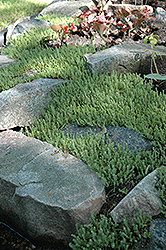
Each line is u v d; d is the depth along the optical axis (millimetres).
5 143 3252
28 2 10562
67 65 4477
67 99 3844
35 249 2697
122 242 2256
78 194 2514
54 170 2758
